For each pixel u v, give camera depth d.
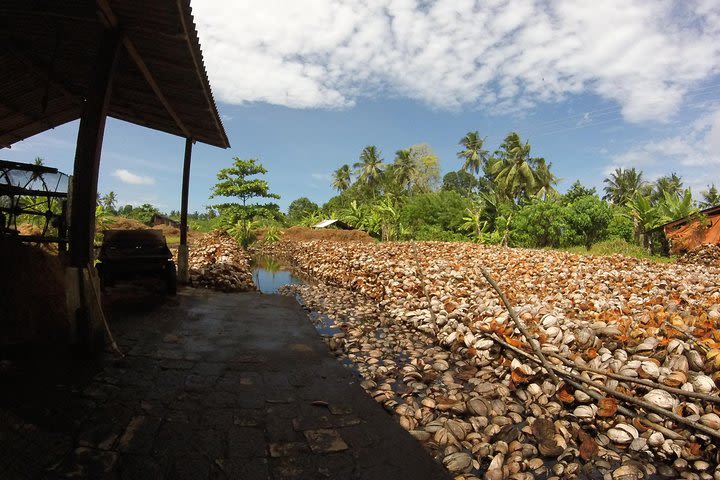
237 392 3.74
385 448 3.08
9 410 2.87
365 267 12.93
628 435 3.58
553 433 3.66
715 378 4.07
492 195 38.56
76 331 4.04
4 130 7.58
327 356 5.08
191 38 4.07
